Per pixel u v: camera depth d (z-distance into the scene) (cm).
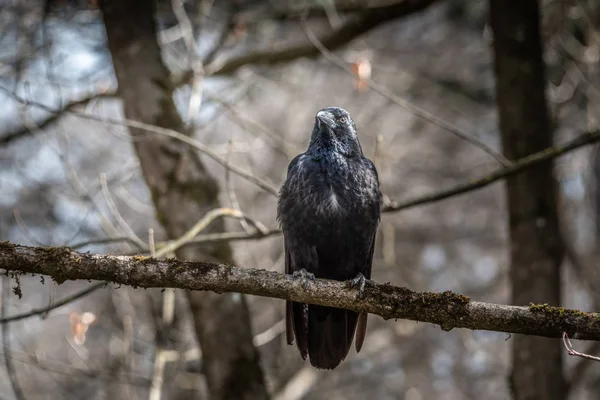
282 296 591
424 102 1745
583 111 1495
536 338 929
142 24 947
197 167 940
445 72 1698
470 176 1753
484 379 1612
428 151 1764
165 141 924
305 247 742
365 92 1659
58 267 555
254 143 1222
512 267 973
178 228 917
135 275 566
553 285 948
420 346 1585
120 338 1248
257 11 1262
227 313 913
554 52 1373
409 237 1712
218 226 927
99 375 1177
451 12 1518
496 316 562
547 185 967
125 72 941
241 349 911
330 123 746
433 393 1595
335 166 733
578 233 1727
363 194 733
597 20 1287
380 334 1541
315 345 718
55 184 1363
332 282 595
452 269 1731
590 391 1492
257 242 1425
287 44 1495
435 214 1739
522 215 962
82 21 1193
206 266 575
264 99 1652
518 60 980
